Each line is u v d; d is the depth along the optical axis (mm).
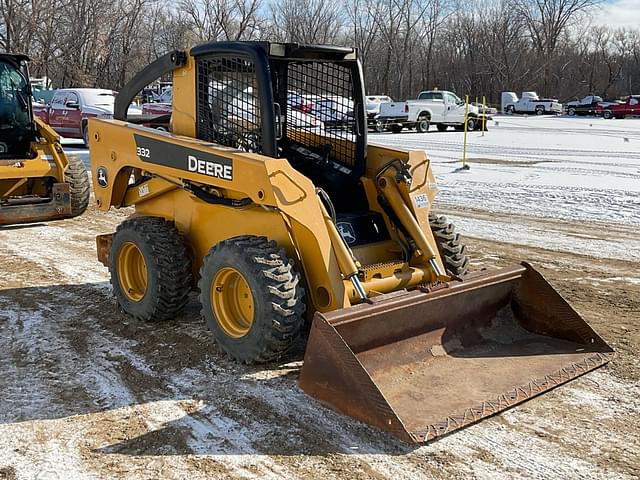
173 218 5918
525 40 70812
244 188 4789
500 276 4965
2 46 41625
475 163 17469
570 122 40375
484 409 4051
